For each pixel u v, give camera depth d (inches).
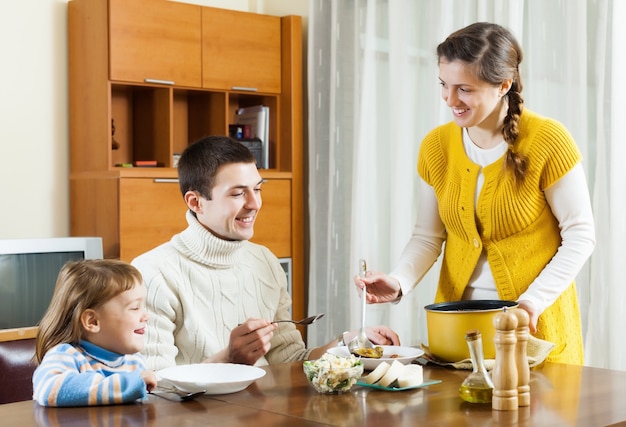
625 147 117.4
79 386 61.8
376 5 159.9
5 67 154.6
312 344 170.2
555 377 69.8
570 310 81.7
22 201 156.9
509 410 58.2
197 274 83.4
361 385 67.6
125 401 62.1
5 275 128.5
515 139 77.9
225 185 82.3
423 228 88.0
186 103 177.3
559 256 77.9
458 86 76.6
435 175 84.7
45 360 64.9
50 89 159.8
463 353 73.3
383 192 159.6
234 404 61.6
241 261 87.4
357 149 160.7
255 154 174.1
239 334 73.7
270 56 174.1
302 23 180.4
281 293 91.7
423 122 152.1
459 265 83.0
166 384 68.6
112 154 166.9
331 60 167.8
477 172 79.9
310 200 172.2
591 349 120.0
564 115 126.8
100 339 68.1
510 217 78.4
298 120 175.9
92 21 155.3
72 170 161.3
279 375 72.4
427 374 71.9
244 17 169.8
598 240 119.6
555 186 77.9
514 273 79.4
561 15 126.8
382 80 160.1
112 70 152.2
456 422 55.2
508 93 78.6
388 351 78.4
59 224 161.5
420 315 150.2
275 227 172.4
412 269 85.8
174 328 81.7
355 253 159.8
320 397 63.5
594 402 60.7
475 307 77.7
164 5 158.2
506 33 77.4
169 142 160.1
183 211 157.9
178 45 160.2
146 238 153.2
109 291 67.8
